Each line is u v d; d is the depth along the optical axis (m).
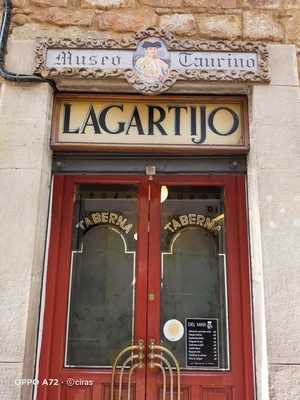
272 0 3.69
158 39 3.53
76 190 3.66
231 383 3.30
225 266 3.53
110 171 3.65
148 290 3.50
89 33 3.62
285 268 3.16
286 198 3.28
